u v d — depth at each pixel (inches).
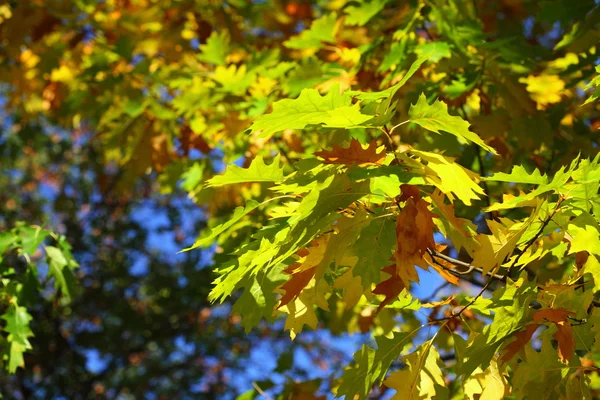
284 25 239.3
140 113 197.0
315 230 81.5
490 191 156.2
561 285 92.6
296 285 87.2
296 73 162.6
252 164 88.0
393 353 98.6
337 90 77.5
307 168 86.4
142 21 217.3
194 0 221.0
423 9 162.9
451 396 132.1
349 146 85.3
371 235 90.4
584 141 153.0
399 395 97.6
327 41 180.5
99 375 431.2
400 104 152.5
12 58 243.6
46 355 397.7
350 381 96.5
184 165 194.9
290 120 81.0
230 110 175.6
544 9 160.9
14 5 225.1
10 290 152.6
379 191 87.4
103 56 203.5
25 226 163.3
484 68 150.4
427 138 150.2
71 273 158.9
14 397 421.4
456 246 88.7
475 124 149.0
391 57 151.2
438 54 147.3
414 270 81.8
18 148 398.9
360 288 94.5
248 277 97.2
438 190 87.2
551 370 95.7
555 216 90.7
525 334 89.9
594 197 87.9
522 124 148.5
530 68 153.1
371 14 167.6
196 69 197.9
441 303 103.6
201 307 425.4
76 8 224.7
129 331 431.2
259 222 159.8
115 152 219.8
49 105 239.5
